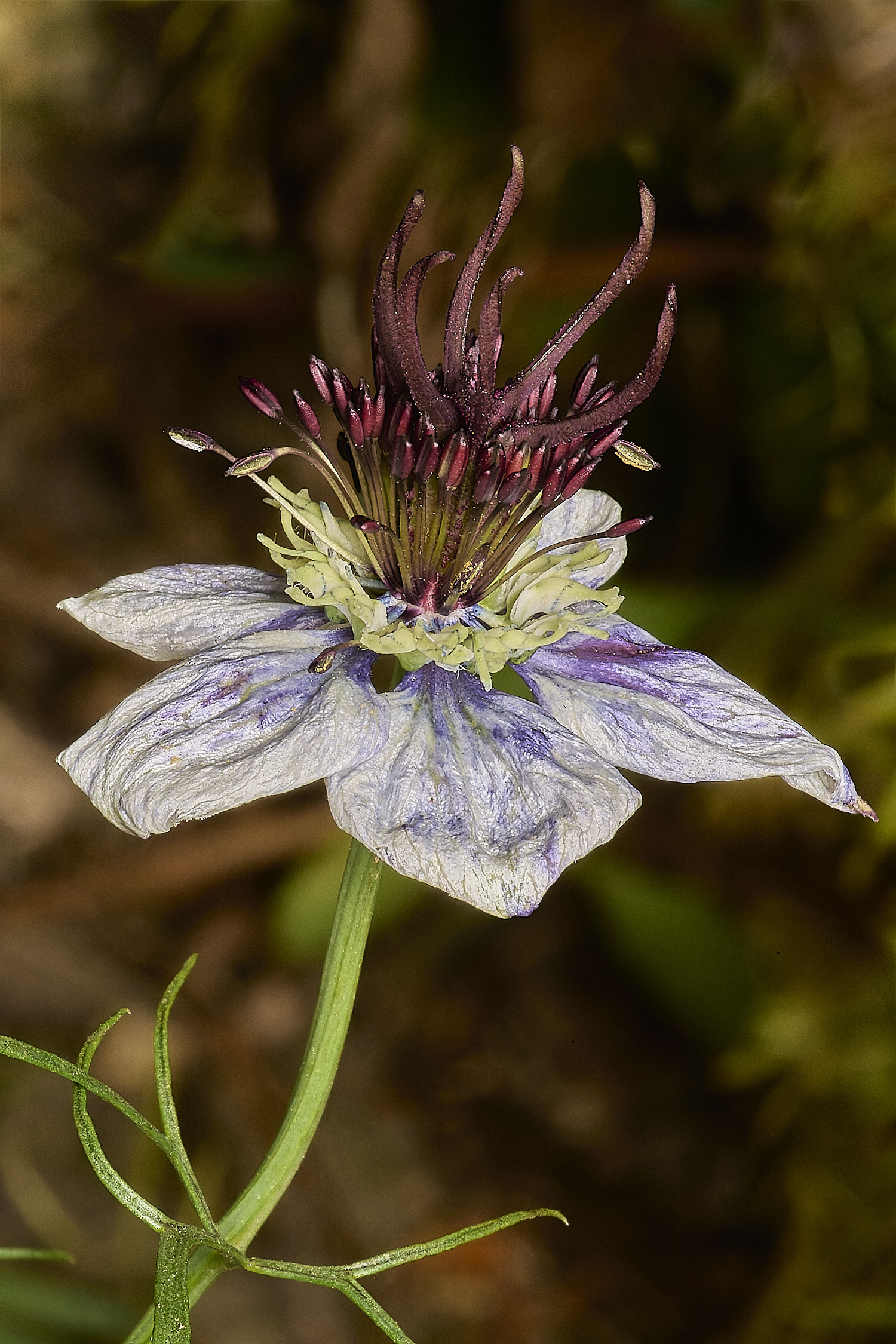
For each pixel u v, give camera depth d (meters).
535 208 0.46
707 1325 0.43
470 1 0.46
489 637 0.30
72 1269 0.43
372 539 0.31
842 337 0.44
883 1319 0.39
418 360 0.30
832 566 0.43
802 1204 0.42
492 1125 0.48
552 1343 0.43
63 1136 0.46
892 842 0.42
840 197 0.43
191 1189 0.29
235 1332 0.43
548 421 0.31
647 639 0.32
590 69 0.45
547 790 0.30
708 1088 0.47
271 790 0.29
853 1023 0.41
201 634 0.31
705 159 0.45
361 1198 0.46
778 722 0.31
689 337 0.47
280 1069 0.48
